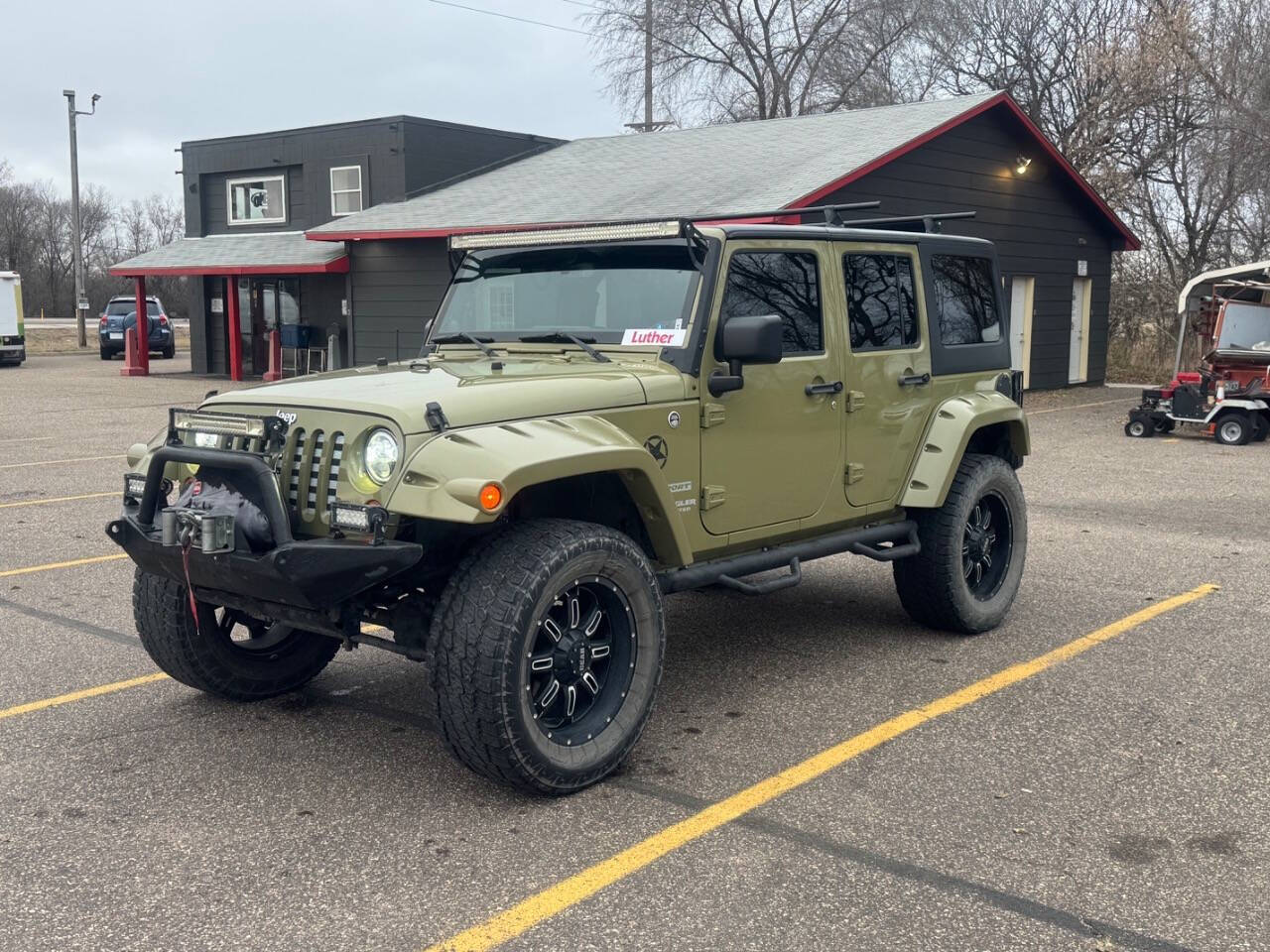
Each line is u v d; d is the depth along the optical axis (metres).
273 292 26.06
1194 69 25.08
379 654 5.75
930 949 3.05
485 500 3.55
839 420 5.19
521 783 3.87
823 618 6.35
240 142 26.66
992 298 6.32
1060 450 13.56
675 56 37.16
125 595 6.80
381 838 3.70
